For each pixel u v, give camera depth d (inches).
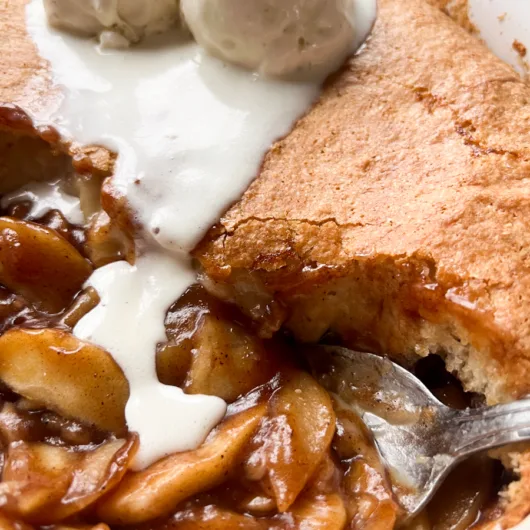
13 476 8.6
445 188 9.6
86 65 10.7
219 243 9.5
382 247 9.3
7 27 11.2
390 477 9.4
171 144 9.9
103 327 9.4
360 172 10.0
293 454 8.9
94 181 10.2
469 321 8.9
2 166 10.9
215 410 9.3
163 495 8.6
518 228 9.3
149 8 10.8
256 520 8.8
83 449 9.1
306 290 9.8
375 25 11.6
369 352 10.4
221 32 10.3
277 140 10.2
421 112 10.6
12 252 9.8
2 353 9.3
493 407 8.9
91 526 8.6
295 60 10.5
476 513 9.2
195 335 9.5
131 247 9.9
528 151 10.1
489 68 11.1
